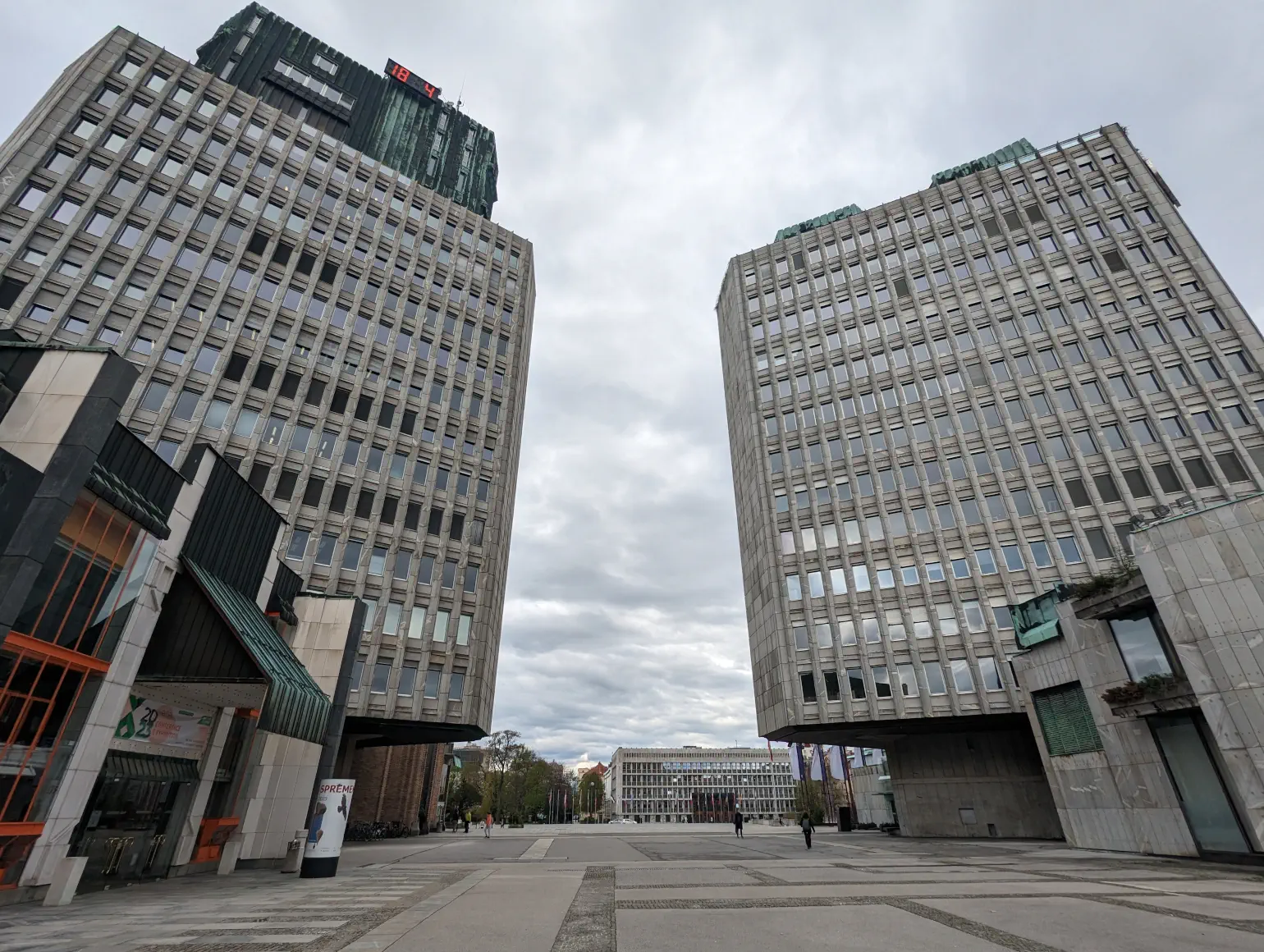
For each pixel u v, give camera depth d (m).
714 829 56.56
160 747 14.87
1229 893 11.12
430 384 44.22
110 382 11.91
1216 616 16.70
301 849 17.08
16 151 34.62
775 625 41.28
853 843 30.47
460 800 89.75
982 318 44.38
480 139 66.31
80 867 11.35
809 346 49.78
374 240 46.50
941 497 40.12
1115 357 39.53
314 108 54.91
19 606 10.07
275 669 14.62
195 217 39.00
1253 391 35.94
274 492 35.28
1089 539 35.56
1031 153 50.09
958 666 35.41
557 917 9.20
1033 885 12.55
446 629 37.72
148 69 41.16
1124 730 20.06
